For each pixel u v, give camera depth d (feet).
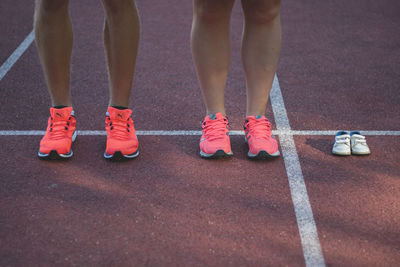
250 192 7.65
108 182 7.84
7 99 10.66
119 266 6.13
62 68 8.11
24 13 16.93
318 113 10.32
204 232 6.76
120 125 8.37
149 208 7.23
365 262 6.27
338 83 11.85
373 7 18.13
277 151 8.50
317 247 6.53
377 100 10.94
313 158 8.62
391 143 9.14
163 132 9.45
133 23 7.70
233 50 13.87
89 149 8.79
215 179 7.97
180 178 7.97
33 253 6.32
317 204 7.39
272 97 11.04
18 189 7.60
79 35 14.96
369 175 8.12
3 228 6.74
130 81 8.30
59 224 6.86
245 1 7.75
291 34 15.34
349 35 15.34
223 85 8.55
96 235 6.66
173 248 6.46
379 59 13.46
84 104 10.57
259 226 6.90
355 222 7.01
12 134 9.21
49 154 8.20
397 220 7.06
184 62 13.07
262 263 6.23
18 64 12.70
